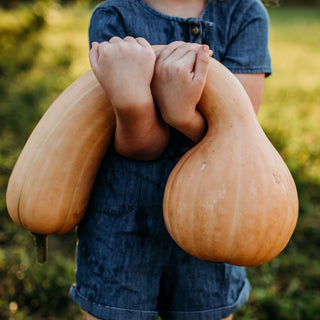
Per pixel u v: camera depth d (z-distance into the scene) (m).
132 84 0.76
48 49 6.25
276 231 0.81
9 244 2.17
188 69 0.76
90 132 0.92
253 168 0.80
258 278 1.96
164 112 0.82
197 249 0.84
